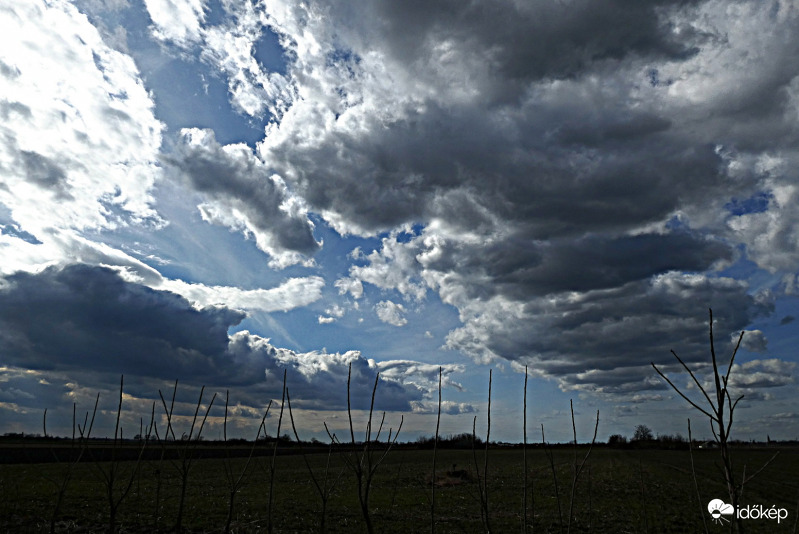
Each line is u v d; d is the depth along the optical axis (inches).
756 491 1573.6
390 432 307.6
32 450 2050.9
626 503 1411.2
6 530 895.1
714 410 181.5
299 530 1029.8
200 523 1051.9
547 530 1053.2
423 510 1307.8
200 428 454.6
